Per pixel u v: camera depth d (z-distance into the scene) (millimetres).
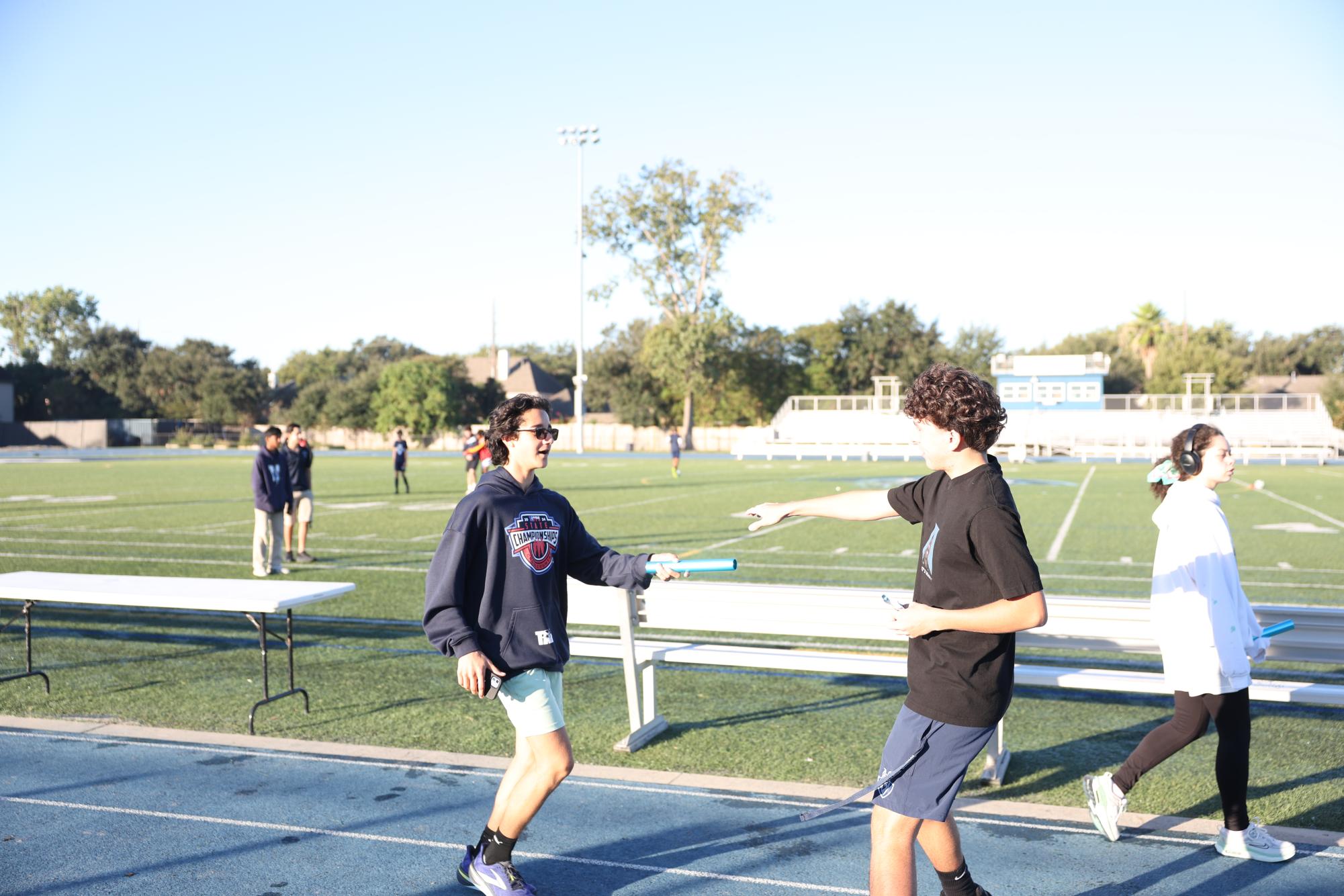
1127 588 11141
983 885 3957
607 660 8125
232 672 7516
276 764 5375
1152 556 13703
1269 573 11961
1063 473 35625
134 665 7758
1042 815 4703
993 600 2918
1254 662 4352
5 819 4586
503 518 3654
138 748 5648
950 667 2949
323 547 14719
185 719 6270
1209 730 6184
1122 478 32438
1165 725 4352
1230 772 4180
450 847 4293
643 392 67625
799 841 4387
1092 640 5500
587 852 4273
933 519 3059
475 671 3492
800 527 17828
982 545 2881
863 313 72062
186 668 7668
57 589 6402
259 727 6094
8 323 90500
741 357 65812
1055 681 5367
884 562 13156
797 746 5781
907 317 71188
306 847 4289
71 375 80812
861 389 71312
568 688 7172
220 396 76125
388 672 7543
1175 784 5156
